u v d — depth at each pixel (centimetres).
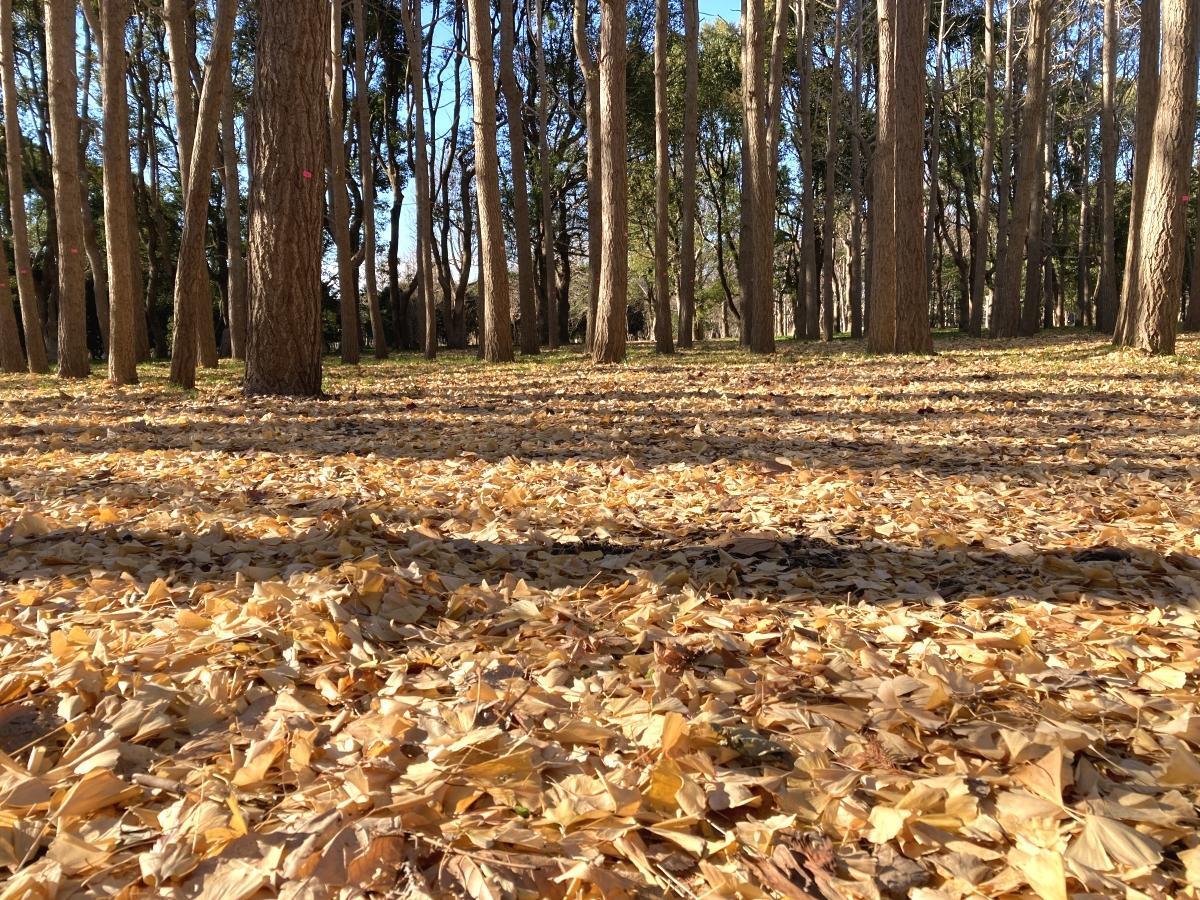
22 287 1617
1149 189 1254
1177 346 1449
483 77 1658
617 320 1571
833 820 157
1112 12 2302
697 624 256
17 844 151
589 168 2125
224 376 1426
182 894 138
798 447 609
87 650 230
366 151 2072
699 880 142
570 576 312
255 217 941
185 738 191
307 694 209
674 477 493
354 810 157
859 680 216
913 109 1472
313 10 902
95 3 2011
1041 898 136
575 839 150
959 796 158
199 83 2319
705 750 179
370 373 1476
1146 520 377
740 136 3406
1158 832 153
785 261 4366
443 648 235
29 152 2553
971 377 1095
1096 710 196
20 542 351
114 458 565
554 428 714
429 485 473
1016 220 2230
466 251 3375
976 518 388
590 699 201
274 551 333
